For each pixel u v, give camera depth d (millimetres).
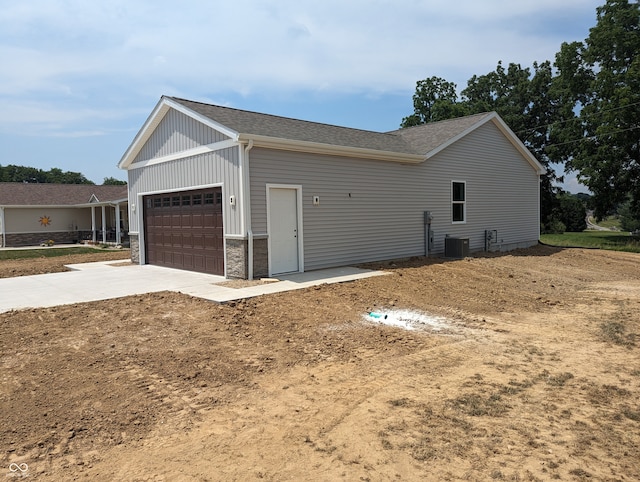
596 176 28266
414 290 10258
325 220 12219
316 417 4281
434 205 15477
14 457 3570
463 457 3537
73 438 3877
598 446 3705
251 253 10625
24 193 30766
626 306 9453
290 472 3348
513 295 10422
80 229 31641
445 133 16500
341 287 10000
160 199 14008
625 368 5633
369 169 13305
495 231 18047
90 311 7836
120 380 5086
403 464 3439
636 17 28906
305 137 11781
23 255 21453
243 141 10227
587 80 31859
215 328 6984
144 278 11477
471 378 5281
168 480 3258
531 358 6031
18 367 5410
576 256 17906
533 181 20109
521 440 3805
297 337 6816
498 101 41188
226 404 4574
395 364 5797
